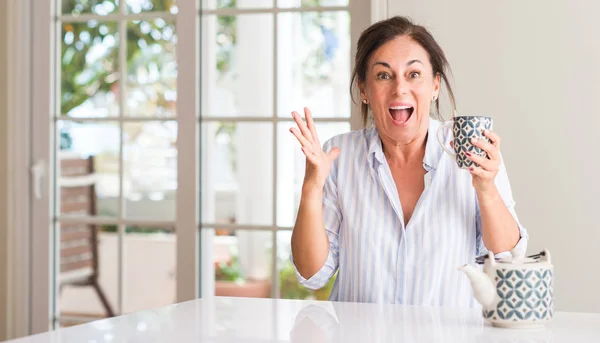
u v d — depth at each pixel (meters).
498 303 1.20
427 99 1.67
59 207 3.54
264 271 3.35
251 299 1.54
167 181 3.41
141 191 3.45
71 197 3.53
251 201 3.34
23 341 1.13
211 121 3.34
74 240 3.53
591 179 2.81
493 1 2.87
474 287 1.21
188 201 3.32
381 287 1.71
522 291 1.18
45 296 3.52
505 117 2.87
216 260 3.37
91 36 3.51
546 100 2.84
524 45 2.85
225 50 3.32
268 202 3.33
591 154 2.81
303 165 3.29
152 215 3.43
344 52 3.21
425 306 1.43
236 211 3.36
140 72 3.44
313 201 1.63
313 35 3.24
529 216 2.86
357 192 1.76
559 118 2.83
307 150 1.59
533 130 2.85
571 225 2.82
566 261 2.82
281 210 3.30
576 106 2.82
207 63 3.34
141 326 1.24
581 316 1.32
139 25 3.44
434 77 1.75
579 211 2.81
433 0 2.92
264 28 3.28
